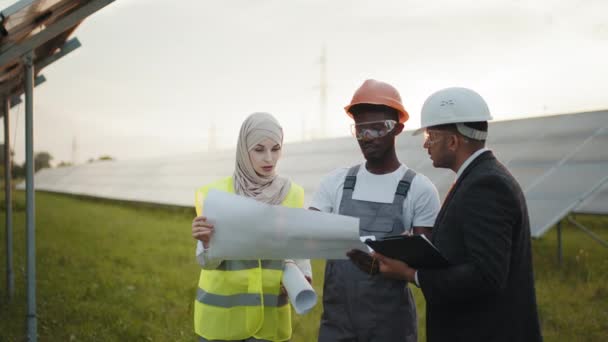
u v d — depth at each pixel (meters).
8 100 6.70
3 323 5.16
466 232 2.06
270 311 2.70
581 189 7.44
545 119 10.23
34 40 3.48
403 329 2.53
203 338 2.69
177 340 4.89
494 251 1.97
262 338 2.68
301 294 2.53
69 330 5.06
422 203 2.59
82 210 20.34
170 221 15.95
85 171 38.22
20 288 6.64
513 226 2.06
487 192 2.04
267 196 2.69
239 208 2.39
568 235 11.59
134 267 8.47
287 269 2.65
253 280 2.65
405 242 2.03
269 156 2.63
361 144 2.67
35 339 4.09
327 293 2.67
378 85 2.64
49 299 6.14
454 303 2.14
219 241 2.43
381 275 2.54
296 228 2.33
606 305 5.89
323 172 13.22
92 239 11.55
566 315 5.54
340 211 2.71
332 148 14.81
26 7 2.71
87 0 3.40
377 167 2.69
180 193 19.30
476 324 2.09
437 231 2.21
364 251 2.31
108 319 5.49
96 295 6.49
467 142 2.21
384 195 2.65
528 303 2.10
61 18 3.42
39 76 6.71
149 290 6.84
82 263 8.56
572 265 8.02
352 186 2.72
